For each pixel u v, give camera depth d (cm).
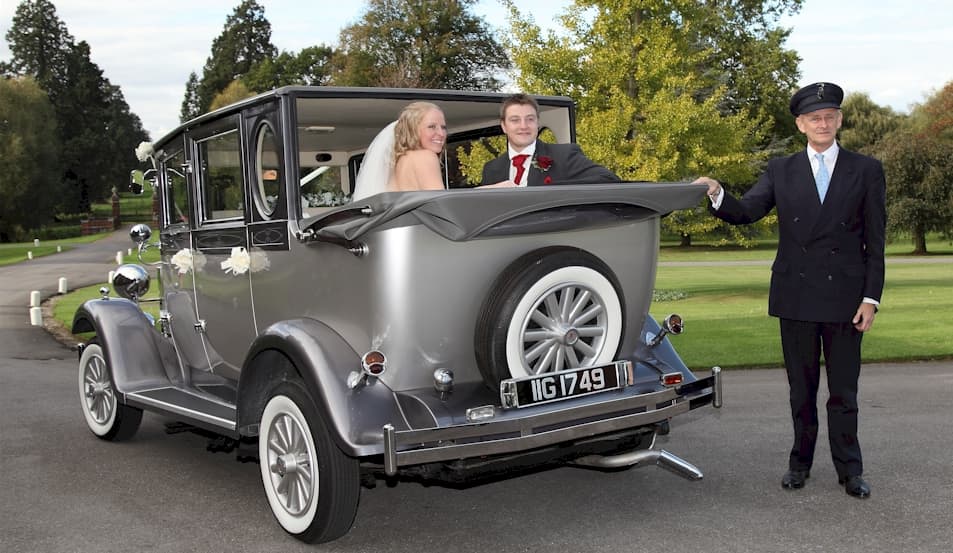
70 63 10450
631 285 444
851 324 460
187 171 524
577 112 1686
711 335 1182
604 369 406
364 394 377
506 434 375
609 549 392
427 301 379
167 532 429
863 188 454
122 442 625
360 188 453
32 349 1175
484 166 504
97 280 2612
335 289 402
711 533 410
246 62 9050
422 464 385
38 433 652
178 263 533
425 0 5438
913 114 6250
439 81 5412
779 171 477
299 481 409
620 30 1648
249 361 421
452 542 411
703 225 1828
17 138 7519
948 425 627
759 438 600
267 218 445
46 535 426
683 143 1670
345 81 5412
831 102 452
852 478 464
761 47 4425
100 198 10981
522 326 380
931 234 6050
